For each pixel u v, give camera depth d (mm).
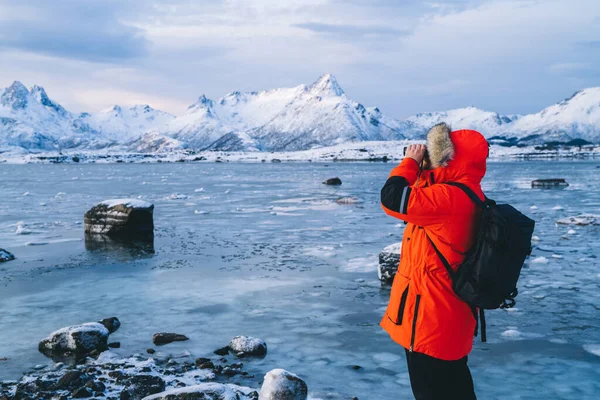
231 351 5516
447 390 2898
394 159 145750
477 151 2953
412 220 2854
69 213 19609
